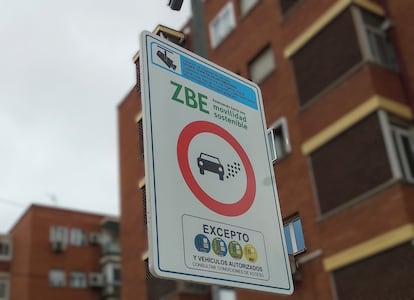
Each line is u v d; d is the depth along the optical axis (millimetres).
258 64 17250
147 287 20688
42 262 35219
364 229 11953
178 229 3207
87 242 37312
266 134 4094
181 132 3555
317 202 13328
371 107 12555
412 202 11422
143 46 3668
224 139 3779
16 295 35531
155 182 3260
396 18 13828
